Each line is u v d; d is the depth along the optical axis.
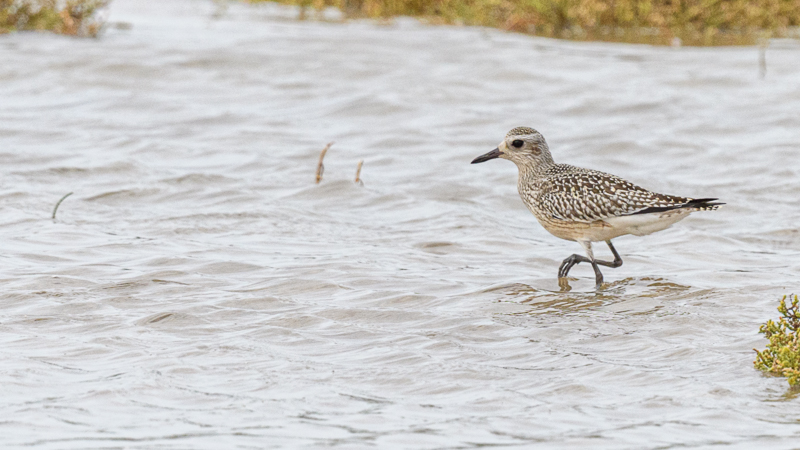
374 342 10.83
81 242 14.53
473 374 9.90
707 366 10.06
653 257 14.47
